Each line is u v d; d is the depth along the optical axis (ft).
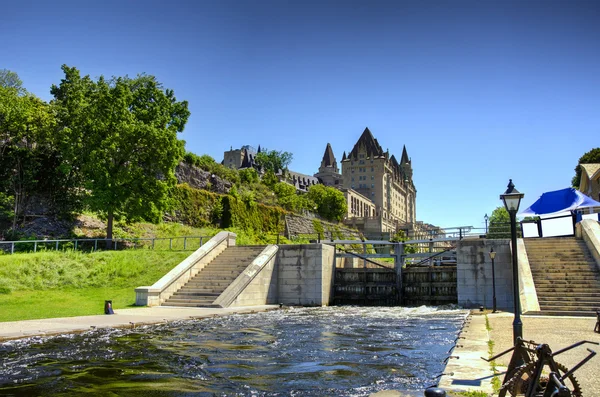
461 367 29.81
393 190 606.96
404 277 105.40
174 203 126.82
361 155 573.74
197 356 38.91
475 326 52.90
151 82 130.41
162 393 27.68
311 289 98.48
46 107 134.82
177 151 121.49
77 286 86.74
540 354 19.57
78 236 122.31
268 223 194.08
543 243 88.58
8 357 36.86
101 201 111.14
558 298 69.87
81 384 29.43
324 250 100.73
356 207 472.03
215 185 192.03
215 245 102.06
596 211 116.67
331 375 32.68
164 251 107.45
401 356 39.93
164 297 82.02
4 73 163.22
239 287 84.69
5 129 120.47
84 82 138.51
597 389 24.02
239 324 60.90
